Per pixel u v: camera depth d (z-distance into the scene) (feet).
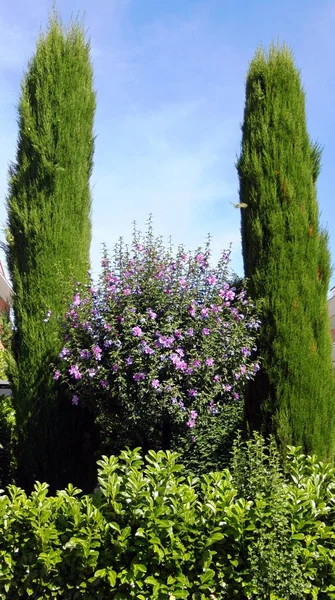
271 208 16.98
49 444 17.04
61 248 17.90
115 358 14.05
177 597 9.34
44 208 18.04
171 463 10.80
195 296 15.17
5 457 17.53
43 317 17.29
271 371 15.88
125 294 14.69
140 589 9.51
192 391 14.15
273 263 16.49
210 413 15.38
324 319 16.38
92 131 19.83
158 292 14.90
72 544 9.71
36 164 18.44
